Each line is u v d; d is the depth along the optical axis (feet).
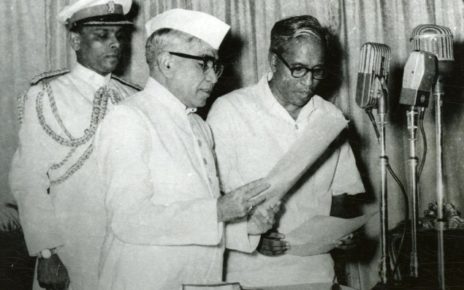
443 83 5.52
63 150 6.97
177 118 5.70
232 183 6.78
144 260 5.24
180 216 5.05
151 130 5.40
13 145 10.00
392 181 10.78
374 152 10.71
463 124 10.81
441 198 5.42
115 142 5.19
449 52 5.58
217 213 5.09
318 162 6.98
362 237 10.56
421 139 10.89
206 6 10.45
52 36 9.99
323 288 5.24
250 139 6.87
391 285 5.34
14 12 10.07
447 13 10.89
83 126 7.05
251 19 10.59
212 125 6.88
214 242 5.10
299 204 6.89
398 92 10.87
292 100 6.79
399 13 10.93
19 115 7.30
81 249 6.81
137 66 10.15
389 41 10.90
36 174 6.90
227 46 10.53
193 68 5.61
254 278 6.63
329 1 10.73
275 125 6.93
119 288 5.26
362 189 7.42
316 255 6.88
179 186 5.39
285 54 6.62
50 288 6.90
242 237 5.63
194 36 5.60
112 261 5.36
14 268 8.73
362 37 10.84
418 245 7.64
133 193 5.06
